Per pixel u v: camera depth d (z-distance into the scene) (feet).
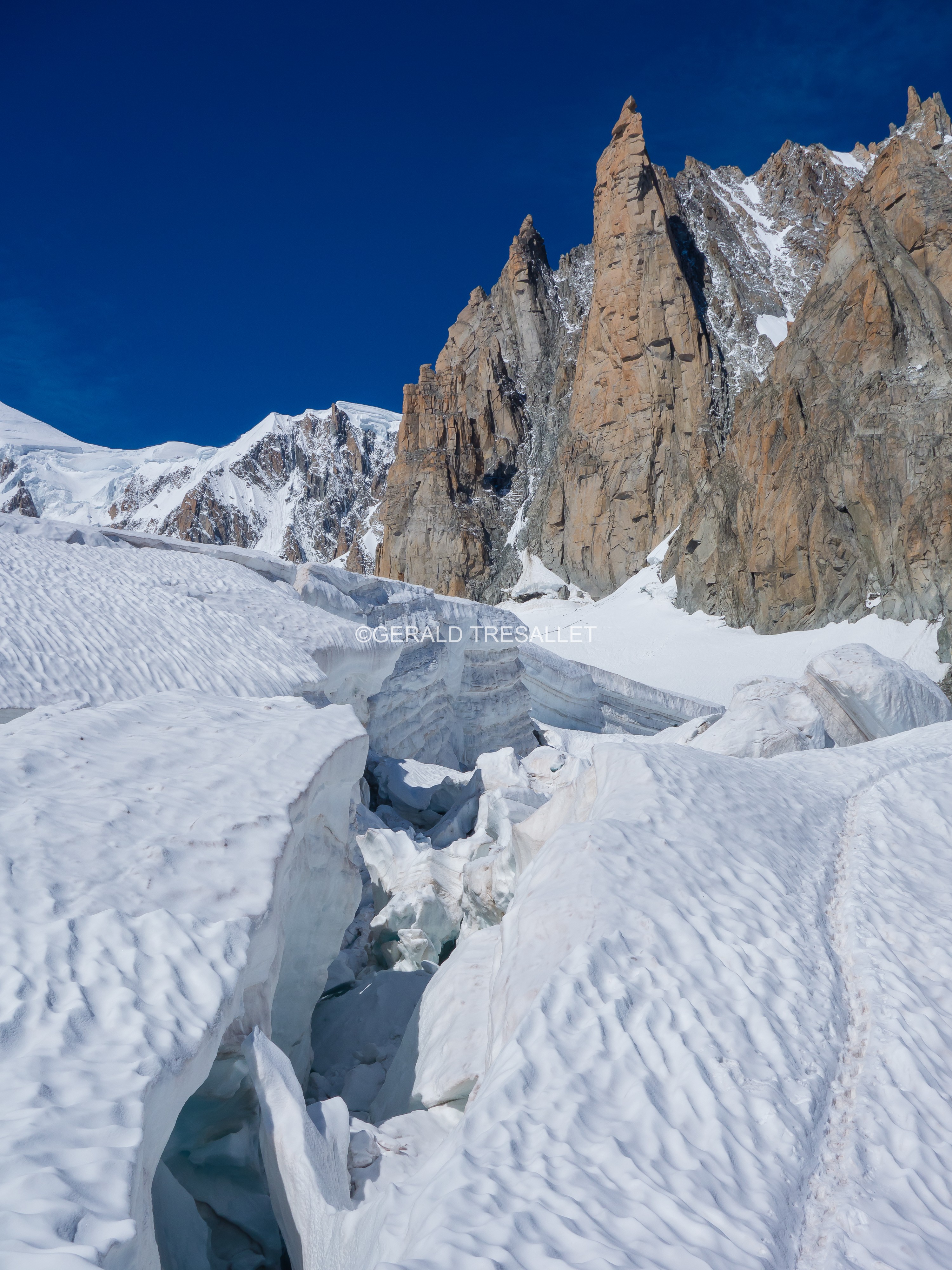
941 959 20.40
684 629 211.61
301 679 46.24
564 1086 13.73
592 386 291.38
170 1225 14.61
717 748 50.16
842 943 21.35
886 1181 12.99
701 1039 15.60
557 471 297.12
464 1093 18.94
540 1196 10.97
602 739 98.12
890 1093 15.14
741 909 21.31
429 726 78.59
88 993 13.35
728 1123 13.46
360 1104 24.35
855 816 32.42
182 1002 13.96
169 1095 12.15
